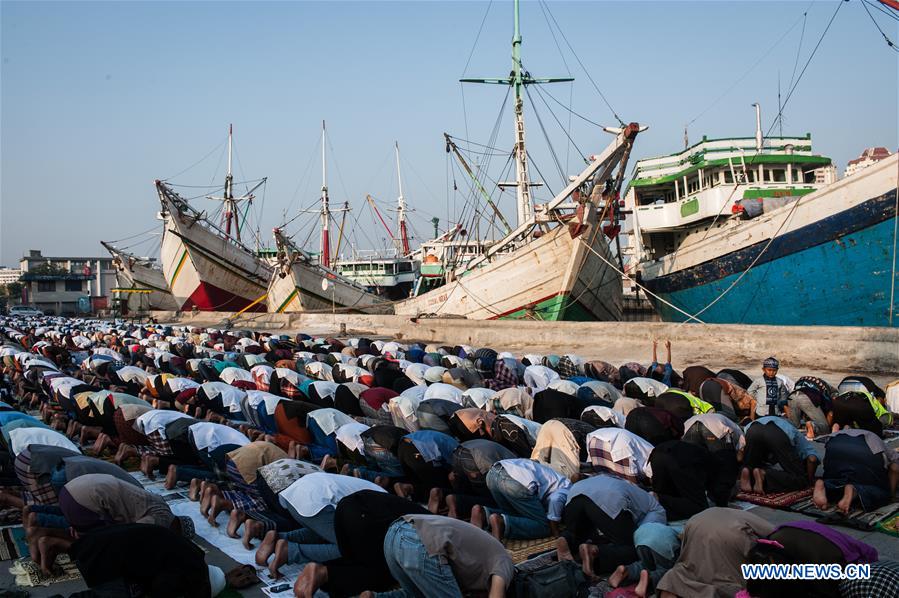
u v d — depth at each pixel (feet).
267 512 26.11
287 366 57.00
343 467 30.68
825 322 84.43
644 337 83.97
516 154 138.00
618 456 28.35
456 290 133.18
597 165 101.76
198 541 25.67
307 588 19.95
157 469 34.91
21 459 26.58
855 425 38.09
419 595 18.66
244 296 195.31
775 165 108.37
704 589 18.56
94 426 40.06
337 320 141.90
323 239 239.71
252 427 40.34
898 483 27.43
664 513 23.41
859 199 76.07
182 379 47.42
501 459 27.27
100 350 71.87
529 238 125.49
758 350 72.02
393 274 205.36
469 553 18.38
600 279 119.03
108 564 18.20
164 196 175.83
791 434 29.43
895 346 61.00
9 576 22.81
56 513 24.93
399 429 30.63
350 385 43.78
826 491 27.66
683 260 108.99
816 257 83.10
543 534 25.30
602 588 20.75
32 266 406.41
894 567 16.57
